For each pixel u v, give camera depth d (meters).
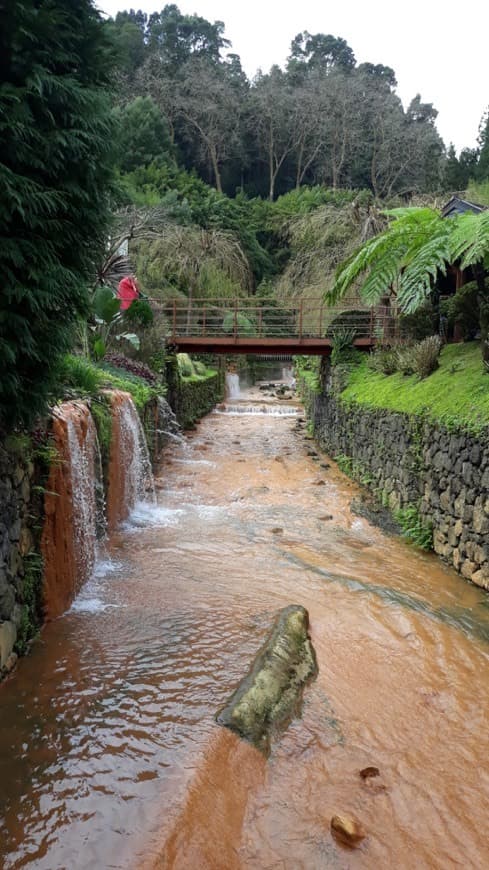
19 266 2.77
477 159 26.27
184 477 10.24
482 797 2.90
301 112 40.62
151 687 3.51
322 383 14.69
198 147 39.81
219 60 47.00
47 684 3.49
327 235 20.77
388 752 3.19
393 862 2.47
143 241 20.78
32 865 2.23
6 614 3.50
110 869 2.22
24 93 2.71
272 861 2.41
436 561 6.39
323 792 2.85
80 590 4.97
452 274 10.88
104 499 6.40
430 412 7.04
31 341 2.95
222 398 23.89
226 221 30.14
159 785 2.67
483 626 4.77
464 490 5.91
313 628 4.57
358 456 10.35
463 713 3.61
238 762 2.90
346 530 7.45
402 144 37.75
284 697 3.50
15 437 3.66
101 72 3.22
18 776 2.71
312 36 54.06
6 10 2.62
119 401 7.17
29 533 3.93
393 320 12.46
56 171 2.97
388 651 4.31
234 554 6.26
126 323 12.62
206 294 22.25
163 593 5.04
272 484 9.92
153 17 48.50
